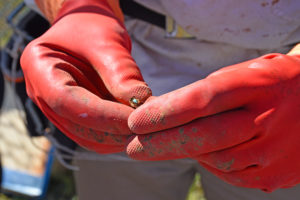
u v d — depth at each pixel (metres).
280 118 0.48
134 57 0.66
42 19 0.84
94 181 0.78
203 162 0.50
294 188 0.65
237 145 0.48
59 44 0.53
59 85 0.49
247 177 0.50
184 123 0.46
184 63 0.64
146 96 0.49
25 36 0.81
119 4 0.62
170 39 0.63
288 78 0.48
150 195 0.78
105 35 0.53
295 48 0.54
